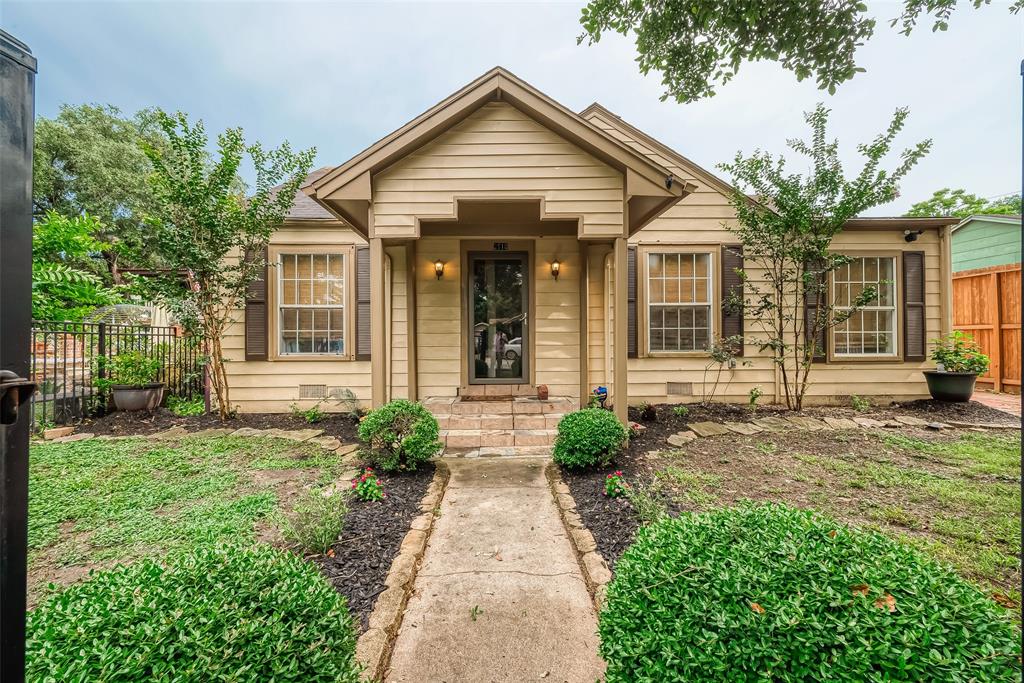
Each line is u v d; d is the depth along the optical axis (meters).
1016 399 7.55
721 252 6.95
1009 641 1.06
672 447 4.79
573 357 6.93
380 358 4.95
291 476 4.00
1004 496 3.42
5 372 0.87
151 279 5.72
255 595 1.36
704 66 3.90
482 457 4.78
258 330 6.68
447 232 6.59
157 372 6.74
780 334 6.52
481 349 6.98
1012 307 8.14
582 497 3.52
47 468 4.04
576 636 2.03
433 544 2.86
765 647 1.11
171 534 2.83
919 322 6.96
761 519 1.62
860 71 3.54
